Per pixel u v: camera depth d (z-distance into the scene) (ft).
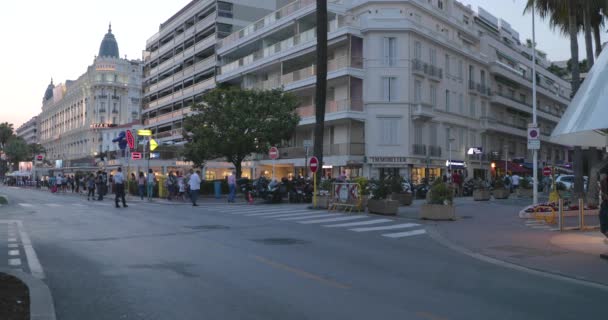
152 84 256.32
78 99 385.50
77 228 47.44
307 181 94.48
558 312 20.70
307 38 139.44
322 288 23.84
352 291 23.41
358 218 59.21
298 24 146.92
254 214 64.44
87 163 246.88
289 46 146.20
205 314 19.24
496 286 25.44
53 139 434.71
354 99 131.34
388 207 63.31
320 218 59.11
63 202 94.22
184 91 212.64
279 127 116.67
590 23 75.97
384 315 19.45
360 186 67.77
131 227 48.34
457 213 66.90
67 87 426.51
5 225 50.01
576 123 34.06
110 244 37.04
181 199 102.22
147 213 65.36
